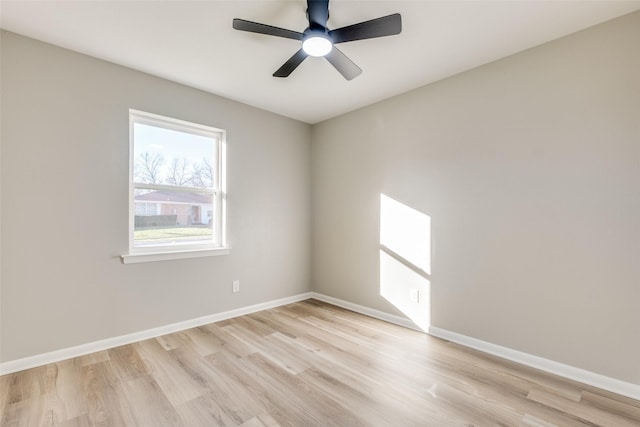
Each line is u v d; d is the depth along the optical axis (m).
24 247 2.22
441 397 1.92
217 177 3.35
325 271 4.05
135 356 2.43
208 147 3.30
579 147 2.12
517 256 2.39
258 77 2.85
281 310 3.66
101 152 2.54
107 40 2.28
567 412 1.78
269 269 3.76
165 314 2.89
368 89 3.09
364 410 1.79
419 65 2.61
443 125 2.84
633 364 1.93
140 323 2.74
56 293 2.34
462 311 2.71
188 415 1.74
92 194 2.49
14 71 2.18
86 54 2.46
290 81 2.93
